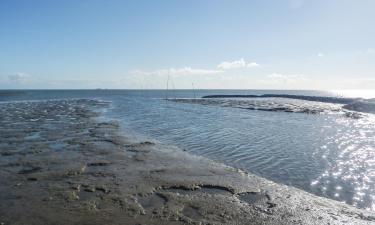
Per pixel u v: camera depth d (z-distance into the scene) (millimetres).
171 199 11000
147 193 11586
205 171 14625
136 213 9734
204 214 9758
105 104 75125
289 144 22422
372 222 9438
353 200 11719
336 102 89562
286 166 16297
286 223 9203
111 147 20219
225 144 22219
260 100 102188
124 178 13422
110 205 10359
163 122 36250
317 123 36094
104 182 12844
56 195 11250
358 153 19547
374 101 63750
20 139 23188
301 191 12297
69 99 104500
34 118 38969
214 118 41562
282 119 40594
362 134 27578
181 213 9812
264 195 11578
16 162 16156
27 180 13109
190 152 19422
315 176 14609
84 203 10492
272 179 14094
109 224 8922
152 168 15086
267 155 18766
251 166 16266
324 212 10086
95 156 17594
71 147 20203
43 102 81812
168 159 17016
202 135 26359
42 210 9875
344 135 26891
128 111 53438
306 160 17594
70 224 8891
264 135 26484
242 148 20812
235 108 62594
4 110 51688
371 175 14805
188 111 54469
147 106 68875
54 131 27359
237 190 12008
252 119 40312
